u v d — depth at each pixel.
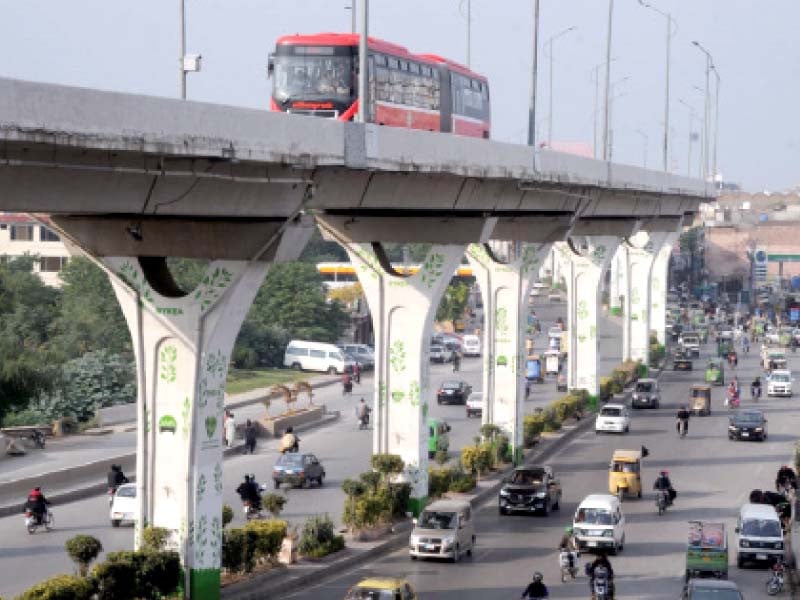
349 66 67.38
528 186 71.19
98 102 36.50
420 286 69.62
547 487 74.19
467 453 82.94
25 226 179.50
